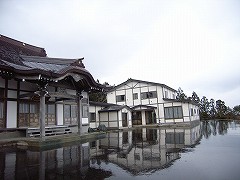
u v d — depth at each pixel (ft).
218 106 215.10
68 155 31.09
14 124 46.29
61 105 59.88
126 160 27.27
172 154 30.83
